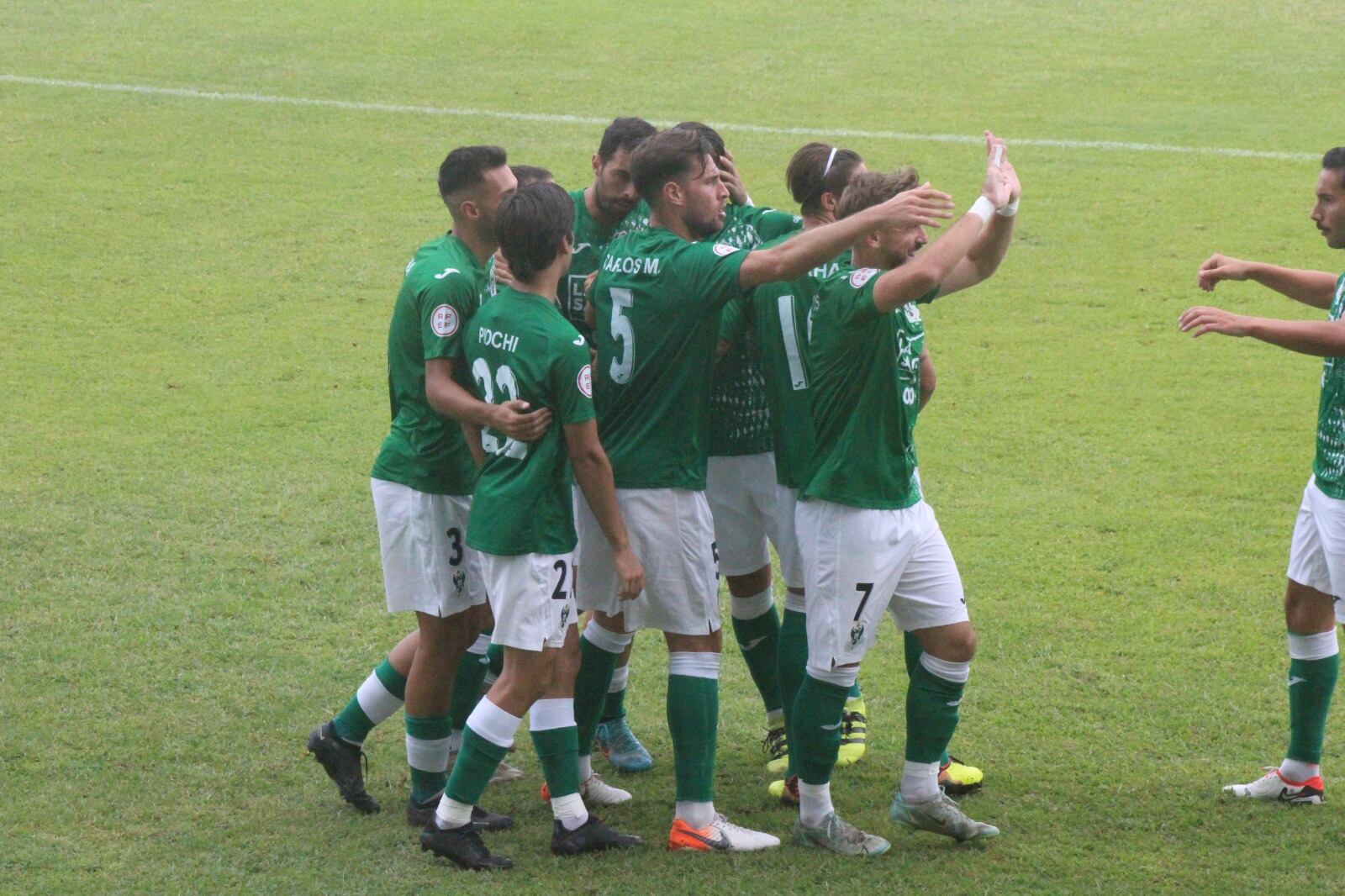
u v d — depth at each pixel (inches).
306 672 464.1
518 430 330.0
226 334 852.6
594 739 422.3
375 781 401.1
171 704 438.9
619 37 1616.6
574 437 333.4
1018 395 765.9
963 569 551.8
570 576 346.6
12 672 456.1
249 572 544.4
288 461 666.8
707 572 362.0
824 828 357.7
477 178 356.2
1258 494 629.0
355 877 340.8
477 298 357.1
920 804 355.3
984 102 1393.9
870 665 479.8
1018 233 1049.5
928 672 354.9
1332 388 369.7
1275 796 383.6
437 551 361.7
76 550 560.1
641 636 508.1
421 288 351.6
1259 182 1149.7
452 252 361.1
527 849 360.5
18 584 526.9
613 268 356.2
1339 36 1579.7
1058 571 550.0
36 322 860.0
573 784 355.3
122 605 511.5
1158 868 347.9
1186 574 546.0
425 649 364.8
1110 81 1456.7
